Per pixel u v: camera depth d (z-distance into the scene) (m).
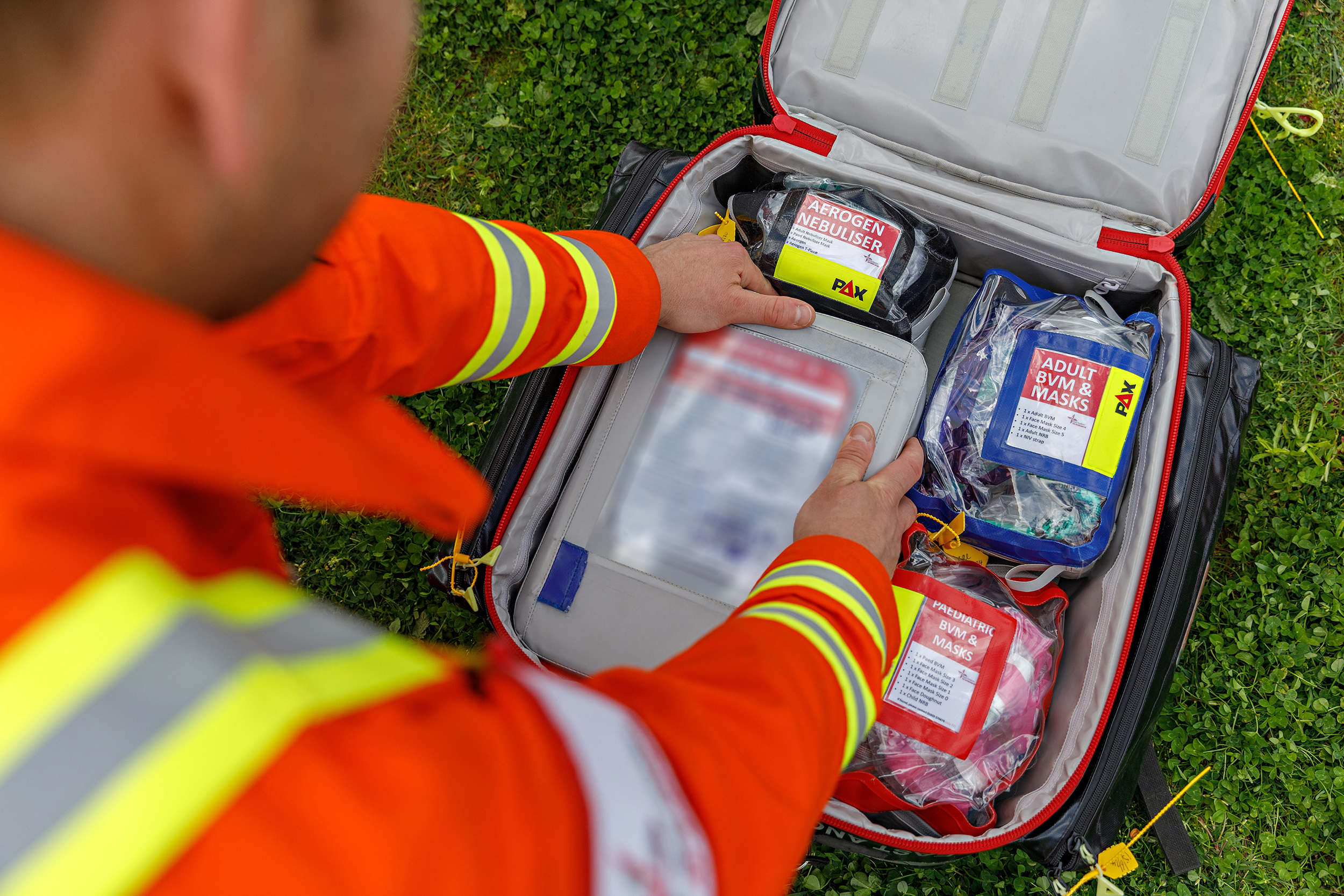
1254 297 2.10
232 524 0.42
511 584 1.42
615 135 2.28
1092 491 1.31
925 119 1.47
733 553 1.31
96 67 0.25
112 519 0.28
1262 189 2.15
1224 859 1.83
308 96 0.31
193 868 0.23
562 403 1.41
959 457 1.39
